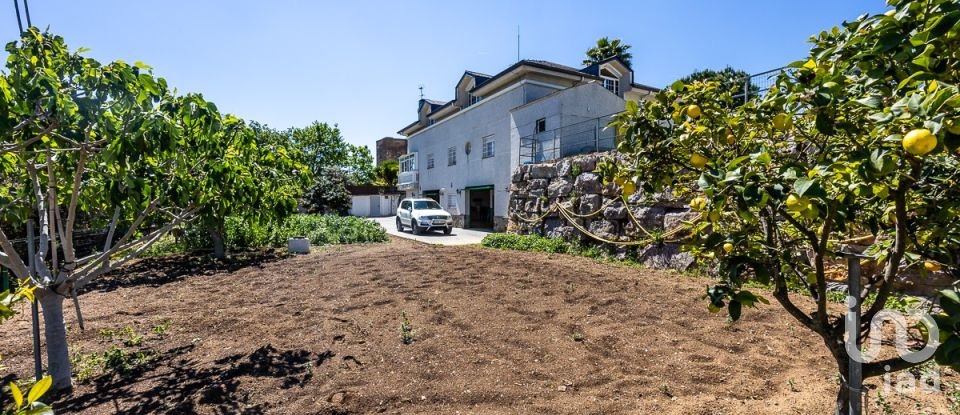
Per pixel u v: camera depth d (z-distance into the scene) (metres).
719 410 3.18
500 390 3.52
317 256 11.38
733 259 1.99
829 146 1.83
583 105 17.20
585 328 5.02
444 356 4.20
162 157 3.87
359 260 10.14
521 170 16.73
